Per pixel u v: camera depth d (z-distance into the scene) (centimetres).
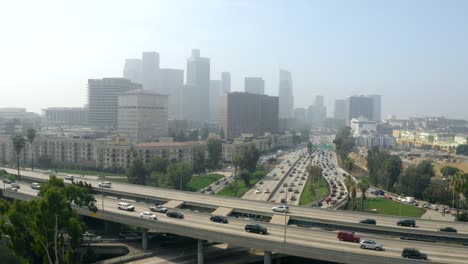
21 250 9475
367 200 19938
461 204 18838
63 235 10281
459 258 8925
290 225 11969
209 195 16550
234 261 10862
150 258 11144
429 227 12062
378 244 9506
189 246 12269
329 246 9675
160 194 16712
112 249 12112
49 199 9088
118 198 17112
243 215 13812
